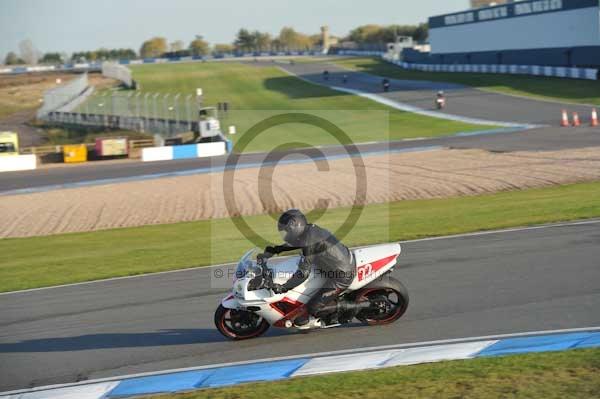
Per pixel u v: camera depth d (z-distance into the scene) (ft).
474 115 452.76
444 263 105.81
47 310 98.78
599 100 452.76
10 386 67.72
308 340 73.92
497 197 183.32
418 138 372.38
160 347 76.28
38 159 453.58
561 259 101.24
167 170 326.44
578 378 56.39
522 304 80.89
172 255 134.82
